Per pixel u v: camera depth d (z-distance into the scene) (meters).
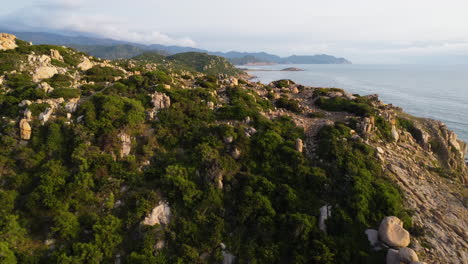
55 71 38.22
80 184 20.67
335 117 33.28
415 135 31.77
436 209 21.83
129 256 17.70
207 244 19.16
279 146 26.14
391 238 18.05
